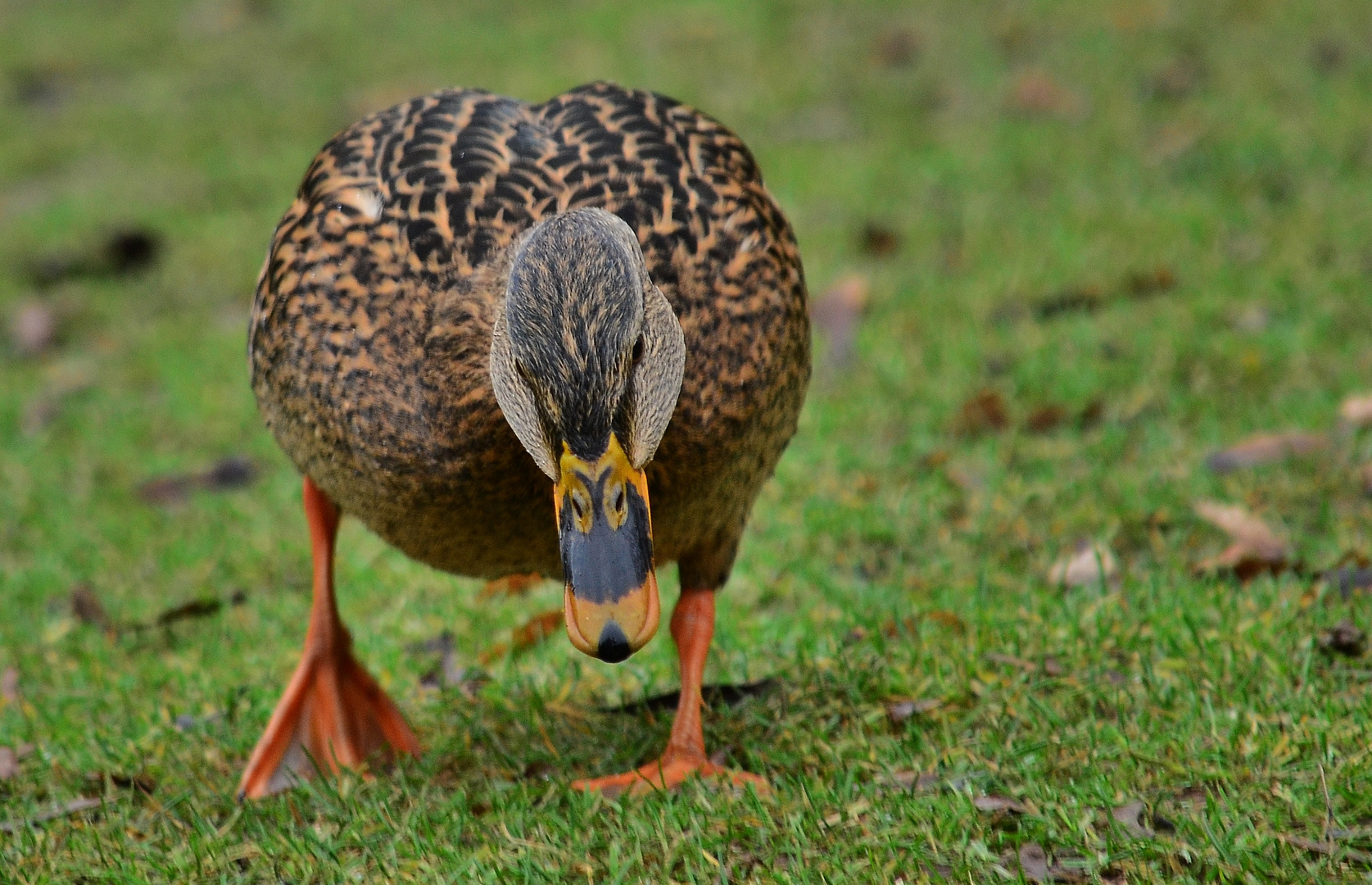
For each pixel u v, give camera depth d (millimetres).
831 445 10109
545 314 5543
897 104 16562
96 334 13820
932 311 11812
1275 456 9078
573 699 7480
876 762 6438
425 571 9242
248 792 6977
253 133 18156
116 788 7027
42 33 22719
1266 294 11203
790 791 6242
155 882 6117
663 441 6258
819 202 14234
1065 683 6883
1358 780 5879
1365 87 15125
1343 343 10367
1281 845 5520
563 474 5566
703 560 6988
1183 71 16203
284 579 9516
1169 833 5758
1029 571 8445
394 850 6047
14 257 15359
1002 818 5957
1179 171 13805
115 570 9891
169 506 10742
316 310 6570
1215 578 7828
